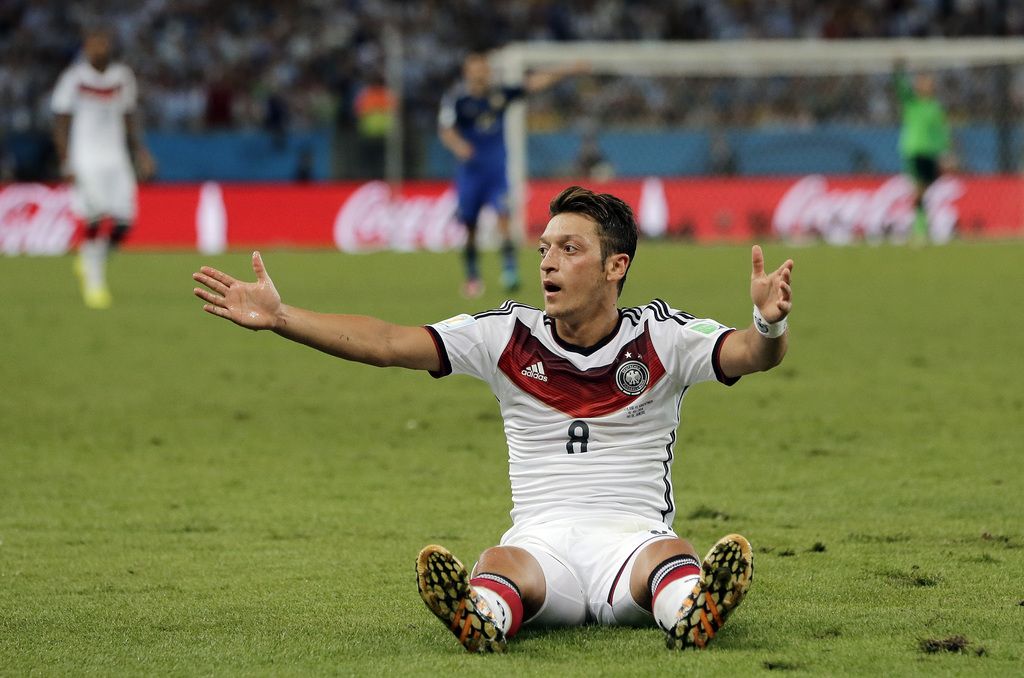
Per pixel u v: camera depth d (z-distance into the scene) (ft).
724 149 300.61
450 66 354.13
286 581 58.54
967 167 301.22
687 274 213.87
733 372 49.01
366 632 49.83
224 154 298.97
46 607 54.08
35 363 133.49
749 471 83.87
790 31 369.09
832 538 66.18
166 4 360.07
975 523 69.31
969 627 49.67
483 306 170.30
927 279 207.31
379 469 85.46
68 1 356.79
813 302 179.73
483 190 190.39
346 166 302.04
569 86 339.16
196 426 101.19
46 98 334.44
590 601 48.37
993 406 106.01
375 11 364.17
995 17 366.22
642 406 50.21
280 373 128.67
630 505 49.93
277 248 291.38
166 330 159.43
